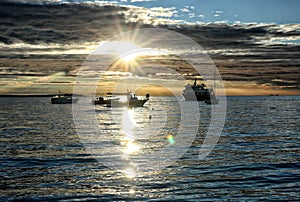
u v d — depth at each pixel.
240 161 37.28
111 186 27.84
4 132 65.81
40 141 53.44
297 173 31.64
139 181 29.31
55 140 54.81
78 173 32.03
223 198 24.89
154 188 27.31
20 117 108.50
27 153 42.25
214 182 28.89
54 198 24.95
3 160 37.88
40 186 27.78
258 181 29.08
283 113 129.38
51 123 87.44
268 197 25.06
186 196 25.34
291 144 50.12
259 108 169.88
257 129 71.56
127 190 26.78
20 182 28.88
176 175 31.28
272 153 42.25
